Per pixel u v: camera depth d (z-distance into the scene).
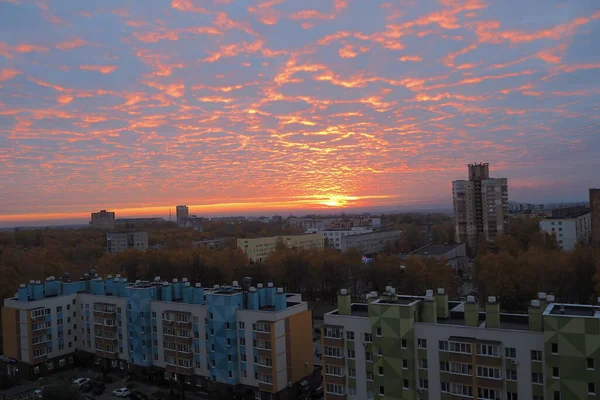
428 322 77.62
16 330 124.69
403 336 77.38
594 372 63.94
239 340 98.38
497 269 153.25
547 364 66.69
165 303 110.94
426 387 76.25
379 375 79.62
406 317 77.12
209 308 100.94
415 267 166.25
